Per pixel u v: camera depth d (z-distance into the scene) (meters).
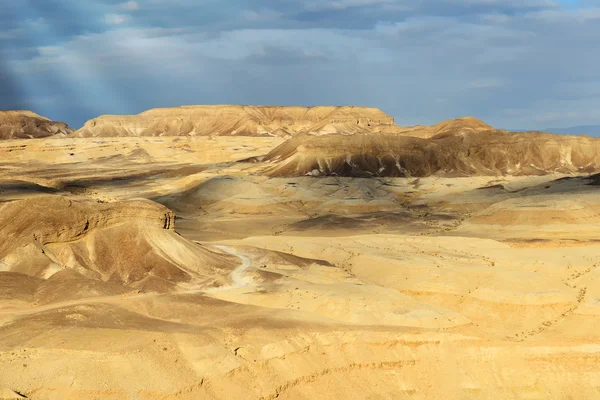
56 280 81.12
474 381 66.56
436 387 65.56
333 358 64.88
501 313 84.94
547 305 84.81
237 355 60.94
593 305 83.25
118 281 89.62
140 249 94.25
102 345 58.38
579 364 69.06
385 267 100.94
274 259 101.69
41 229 91.56
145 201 99.50
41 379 54.81
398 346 67.56
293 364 62.12
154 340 59.59
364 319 76.31
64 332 61.19
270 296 82.81
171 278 90.81
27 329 62.09
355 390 62.91
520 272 91.62
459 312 86.50
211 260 97.88
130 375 55.47
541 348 69.38
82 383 54.50
